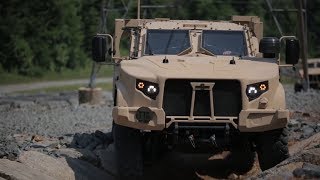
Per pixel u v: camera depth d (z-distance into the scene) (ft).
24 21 543.39
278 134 88.74
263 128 84.84
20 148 106.11
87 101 238.27
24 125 160.15
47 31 549.54
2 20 533.55
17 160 92.43
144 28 103.45
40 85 460.96
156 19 108.68
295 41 98.27
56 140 123.85
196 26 103.71
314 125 132.57
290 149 109.29
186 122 84.84
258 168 109.40
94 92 238.27
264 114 84.69
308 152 81.66
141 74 85.71
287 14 458.50
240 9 471.21
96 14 570.05
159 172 106.93
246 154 110.32
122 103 85.61
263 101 84.53
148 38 101.91
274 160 89.10
